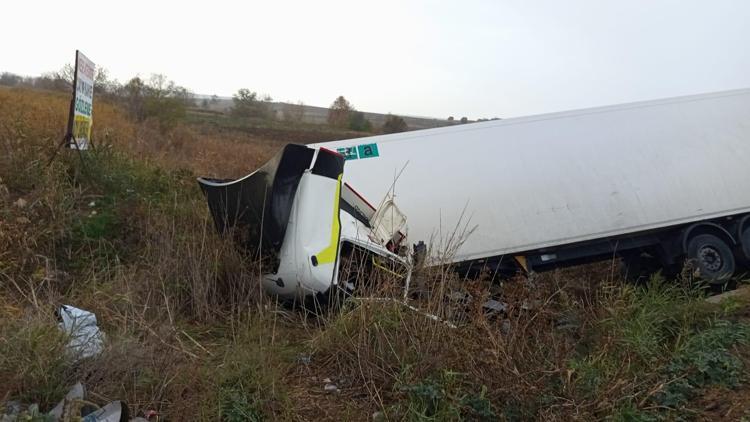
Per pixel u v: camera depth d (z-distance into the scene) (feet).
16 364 13.23
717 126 32.76
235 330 18.76
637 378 15.78
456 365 15.62
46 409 12.87
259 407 14.51
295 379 16.56
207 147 53.93
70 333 14.42
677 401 14.89
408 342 16.66
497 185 30.76
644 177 31.53
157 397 14.15
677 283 23.18
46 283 19.21
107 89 78.33
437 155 31.30
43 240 22.03
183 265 20.61
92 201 26.25
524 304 17.97
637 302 20.36
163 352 15.37
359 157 31.17
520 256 30.99
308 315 21.11
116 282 19.40
